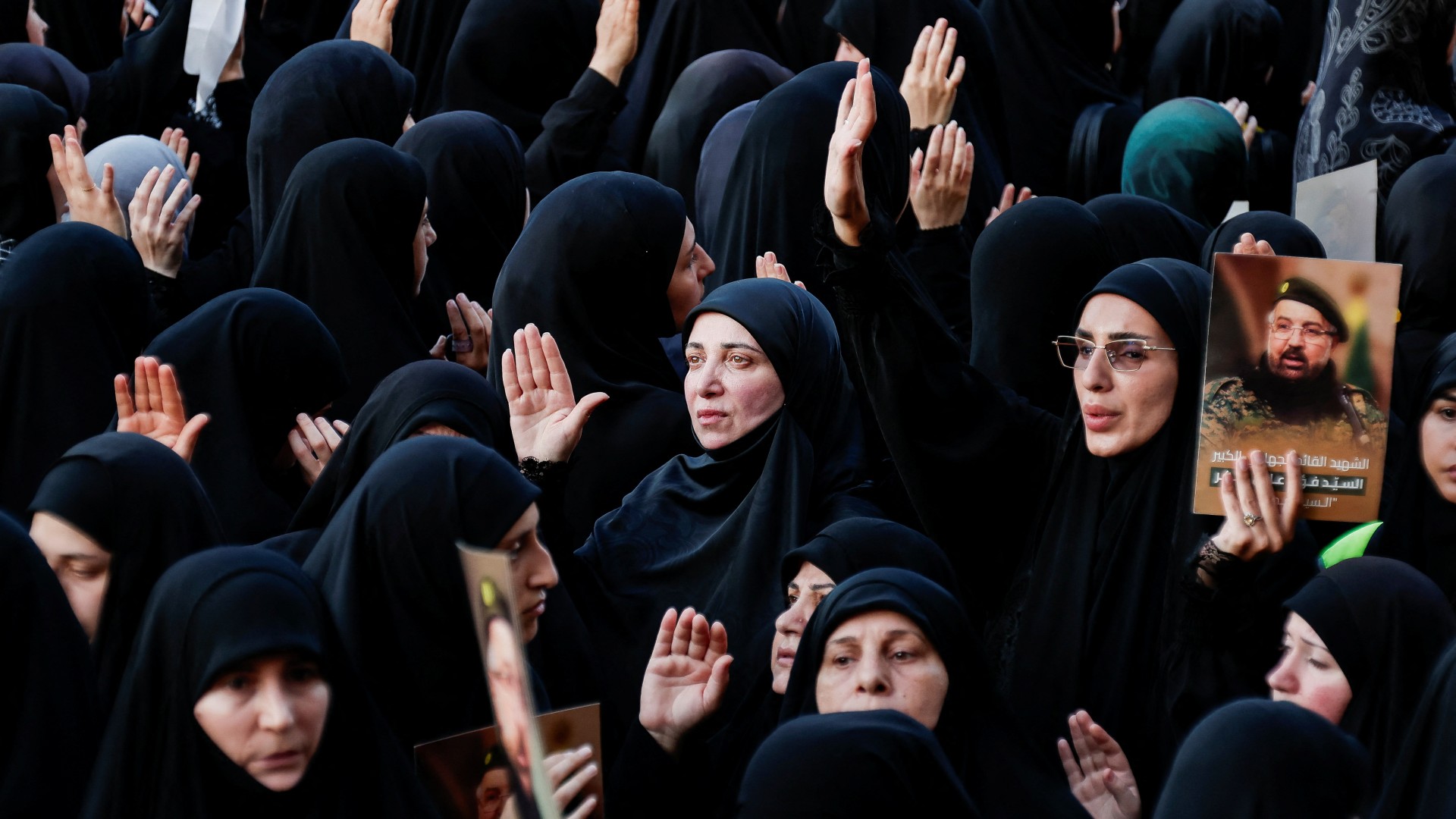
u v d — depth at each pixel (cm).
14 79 1223
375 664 581
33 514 612
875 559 643
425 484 586
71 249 864
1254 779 463
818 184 905
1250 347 597
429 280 1027
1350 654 564
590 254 848
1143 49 1377
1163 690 622
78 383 841
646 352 873
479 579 402
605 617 733
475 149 1052
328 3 1462
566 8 1250
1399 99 965
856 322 703
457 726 595
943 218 941
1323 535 714
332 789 507
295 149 1076
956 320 927
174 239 1005
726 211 935
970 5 1148
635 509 777
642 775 612
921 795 495
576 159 1136
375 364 909
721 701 612
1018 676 660
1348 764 473
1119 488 663
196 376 784
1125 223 912
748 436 749
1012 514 723
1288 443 597
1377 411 596
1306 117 1020
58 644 544
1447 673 460
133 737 497
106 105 1327
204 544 624
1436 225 829
